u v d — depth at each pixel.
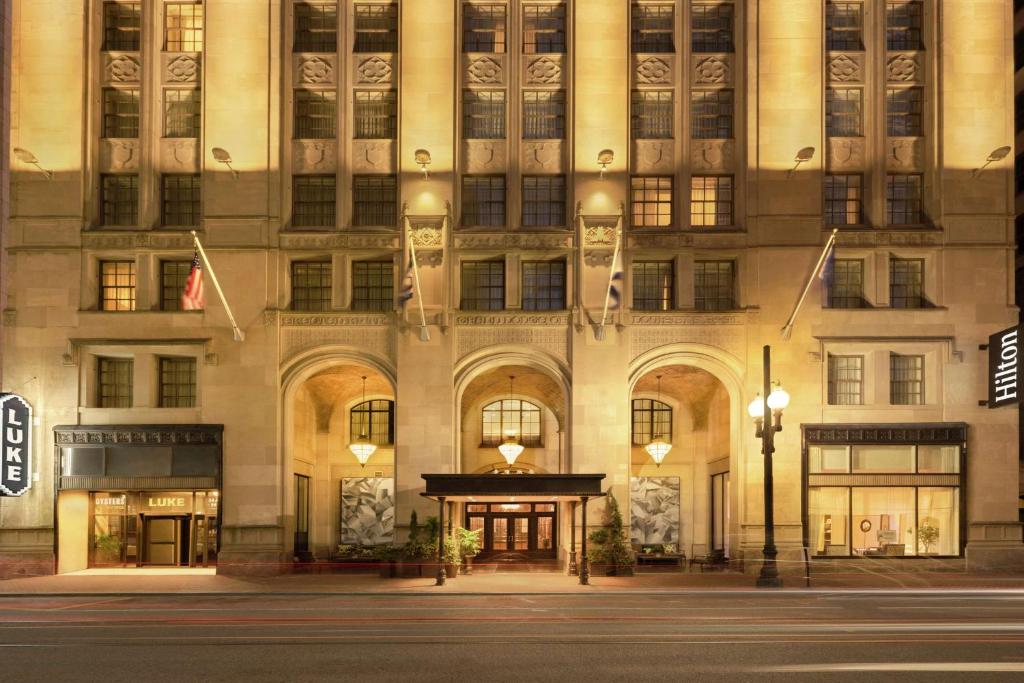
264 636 16.94
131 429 35.88
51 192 36.81
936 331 36.28
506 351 36.66
